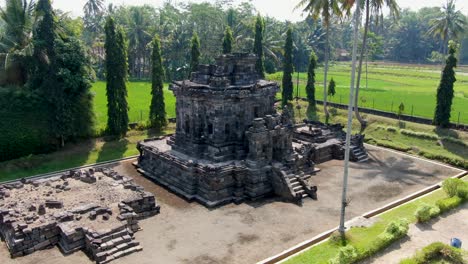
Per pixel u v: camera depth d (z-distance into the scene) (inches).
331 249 992.9
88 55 1957.4
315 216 1226.0
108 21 1982.0
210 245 1050.1
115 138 2048.5
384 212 1238.9
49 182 1366.9
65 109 1829.5
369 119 2345.0
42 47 1759.4
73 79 1820.9
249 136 1381.6
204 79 1549.0
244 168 1362.0
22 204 1173.1
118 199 1226.6
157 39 2186.3
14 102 1739.7
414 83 4126.5
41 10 1774.1
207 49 4549.7
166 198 1375.5
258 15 2518.5
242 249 1027.9
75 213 1112.2
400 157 1859.0
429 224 1144.8
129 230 1071.6
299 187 1397.6
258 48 2524.6
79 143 1966.0
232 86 1464.1
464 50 6284.5
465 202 1293.1
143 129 2208.4
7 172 1609.3
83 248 1034.7
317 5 2182.6
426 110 2536.9
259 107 1525.6
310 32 5969.5
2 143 1691.7
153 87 2214.6
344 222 1152.8
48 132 1818.4
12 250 991.0
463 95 3225.9
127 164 1750.7
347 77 4667.8
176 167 1460.4
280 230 1133.7
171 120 2372.0
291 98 2608.3
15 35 1850.4
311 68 2596.0
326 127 2053.4
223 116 1438.2
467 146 1857.8
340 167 1715.1
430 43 6747.1
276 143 1460.4
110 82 2011.6
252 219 1207.6
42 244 1032.2
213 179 1307.8
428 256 929.5
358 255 931.3
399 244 1022.4
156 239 1082.7
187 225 1167.6
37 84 1841.8
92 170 1453.0
